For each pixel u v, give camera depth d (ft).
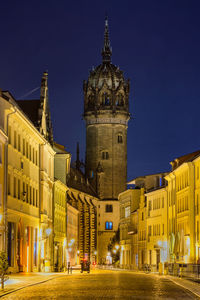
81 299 108.58
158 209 388.78
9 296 114.83
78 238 575.38
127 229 511.40
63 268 310.45
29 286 148.25
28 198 242.37
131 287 147.84
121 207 546.26
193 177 291.79
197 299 112.68
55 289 136.46
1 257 127.85
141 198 448.65
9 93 228.63
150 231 410.72
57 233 337.11
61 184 345.72
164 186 381.81
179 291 135.85
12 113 201.46
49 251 306.14
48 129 307.58
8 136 203.62
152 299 111.24
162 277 221.46
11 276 193.47
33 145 256.52
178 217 322.96
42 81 292.61
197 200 284.61
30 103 289.12
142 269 368.27
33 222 254.47
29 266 244.22
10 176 207.51
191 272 214.07
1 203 191.72
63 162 380.99
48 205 297.74
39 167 270.87
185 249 287.07
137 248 457.27
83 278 203.41
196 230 285.64
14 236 213.05
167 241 354.95
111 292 127.85
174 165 350.84
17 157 219.82
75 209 490.08
